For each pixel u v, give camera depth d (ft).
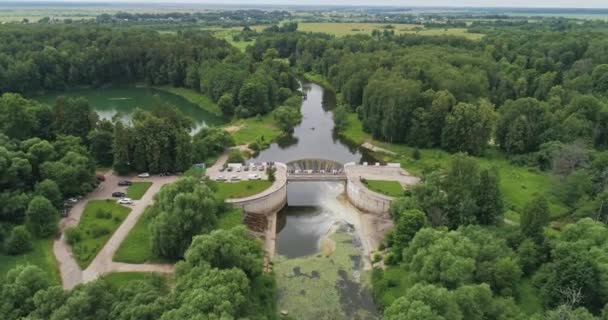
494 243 292.20
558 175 424.87
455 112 531.09
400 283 302.86
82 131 467.52
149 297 224.12
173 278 288.71
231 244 268.82
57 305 214.90
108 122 479.00
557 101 578.25
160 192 337.31
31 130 449.89
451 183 353.51
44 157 390.63
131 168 453.99
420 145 561.43
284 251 357.41
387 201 400.67
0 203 334.03
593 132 512.22
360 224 400.47
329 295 305.12
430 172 415.44
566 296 260.21
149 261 311.27
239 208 374.22
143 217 365.61
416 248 284.61
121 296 231.91
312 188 476.95
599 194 369.50
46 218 334.24
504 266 274.16
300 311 289.33
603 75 655.76
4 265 297.74
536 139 520.42
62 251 320.09
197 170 430.20
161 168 451.53
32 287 231.30
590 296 258.57
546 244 304.09
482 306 238.48
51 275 289.53
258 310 266.57
